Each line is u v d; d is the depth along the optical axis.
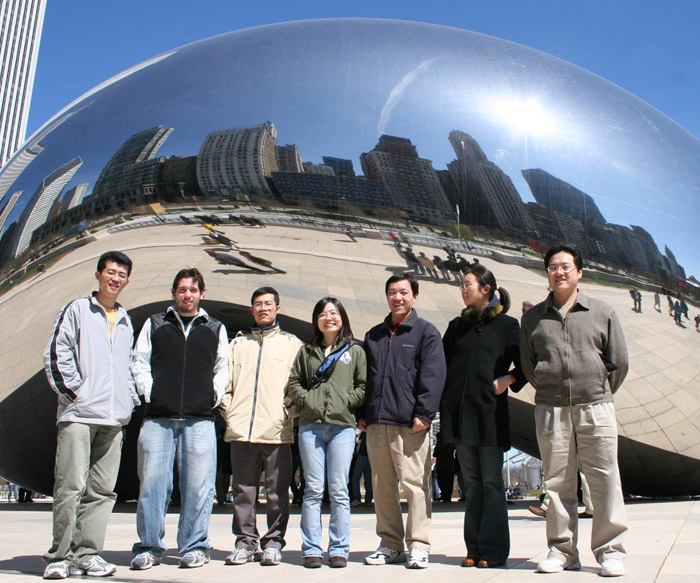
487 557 3.60
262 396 4.17
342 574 3.39
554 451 3.56
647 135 7.37
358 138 6.24
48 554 3.44
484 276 3.96
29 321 6.98
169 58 7.91
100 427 3.73
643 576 3.10
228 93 6.70
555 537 3.47
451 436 3.80
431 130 6.36
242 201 6.23
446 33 7.74
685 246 6.95
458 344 3.93
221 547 4.68
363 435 8.62
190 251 6.29
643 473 7.72
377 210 6.08
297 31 7.57
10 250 7.30
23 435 8.02
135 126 6.91
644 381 6.79
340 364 3.98
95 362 3.72
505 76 7.00
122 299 6.39
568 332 3.62
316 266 6.07
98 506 3.68
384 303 6.03
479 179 6.26
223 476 9.47
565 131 6.77
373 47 7.02
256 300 4.38
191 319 4.11
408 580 3.13
